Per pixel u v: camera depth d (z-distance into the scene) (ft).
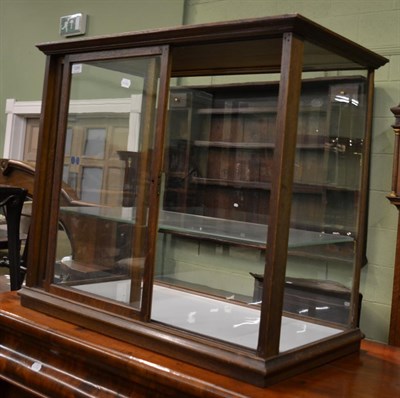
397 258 8.60
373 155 9.88
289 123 3.14
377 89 9.87
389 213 9.71
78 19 15.07
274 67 4.62
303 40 3.24
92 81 4.27
